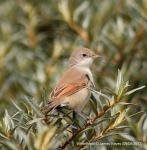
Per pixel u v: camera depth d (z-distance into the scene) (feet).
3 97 45.75
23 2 55.16
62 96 35.68
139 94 42.52
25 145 24.44
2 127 25.95
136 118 40.75
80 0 53.21
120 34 43.45
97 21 48.03
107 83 42.88
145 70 43.06
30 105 28.07
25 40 51.55
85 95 37.81
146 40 44.75
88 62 42.86
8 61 50.24
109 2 49.01
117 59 44.83
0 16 53.83
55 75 43.88
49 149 20.38
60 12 48.88
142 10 45.19
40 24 52.80
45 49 50.83
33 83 44.16
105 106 25.48
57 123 26.84
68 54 48.14
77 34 50.80
